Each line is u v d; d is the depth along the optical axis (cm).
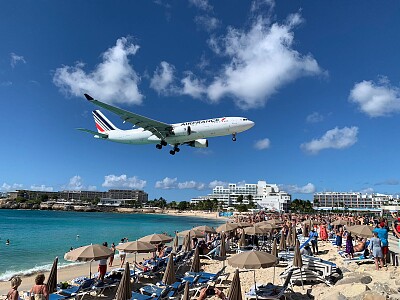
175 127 3195
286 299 1098
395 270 1265
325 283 1231
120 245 1486
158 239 1688
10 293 816
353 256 1831
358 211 14900
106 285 1272
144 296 1091
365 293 905
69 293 1169
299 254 1258
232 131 3058
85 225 7231
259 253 1003
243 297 1199
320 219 5203
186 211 19050
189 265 1947
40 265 2331
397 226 1530
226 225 2389
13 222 7750
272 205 16175
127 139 3756
